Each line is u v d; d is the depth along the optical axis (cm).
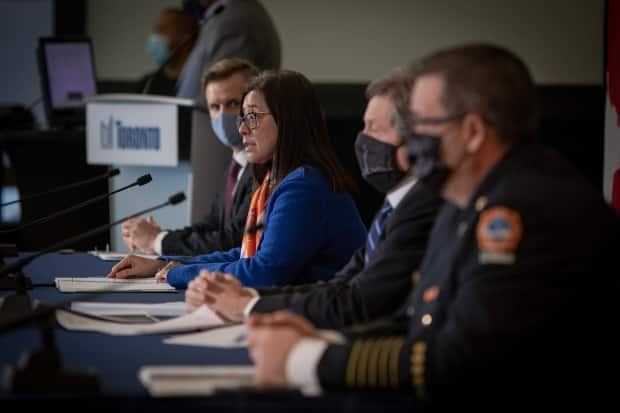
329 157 601
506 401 327
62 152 1021
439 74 348
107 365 379
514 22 1773
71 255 781
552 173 344
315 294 466
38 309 478
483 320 324
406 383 332
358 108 1764
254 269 573
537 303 322
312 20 1814
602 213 335
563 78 1761
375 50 1811
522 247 327
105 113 912
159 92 1146
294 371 344
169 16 1154
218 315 475
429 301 361
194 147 893
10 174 1692
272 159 620
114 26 1833
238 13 1004
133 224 788
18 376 326
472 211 347
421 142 349
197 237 763
